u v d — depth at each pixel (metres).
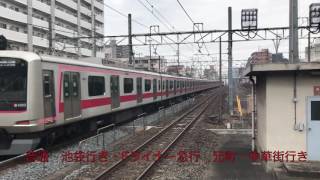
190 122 24.77
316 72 11.44
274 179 10.27
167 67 77.12
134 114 28.31
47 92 14.00
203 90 79.19
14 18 69.50
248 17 26.47
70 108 15.89
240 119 25.20
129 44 32.53
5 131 13.18
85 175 11.23
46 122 13.79
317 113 11.58
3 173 11.19
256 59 23.69
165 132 20.72
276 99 11.73
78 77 16.77
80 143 13.61
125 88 24.42
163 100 38.25
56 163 12.64
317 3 21.00
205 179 10.51
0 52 13.34
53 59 14.57
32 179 10.70
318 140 11.59
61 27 84.38
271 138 11.77
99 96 19.41
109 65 22.27
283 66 11.03
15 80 13.16
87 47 96.88
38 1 76.62
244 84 80.31
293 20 13.95
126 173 11.58
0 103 13.12
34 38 74.25
